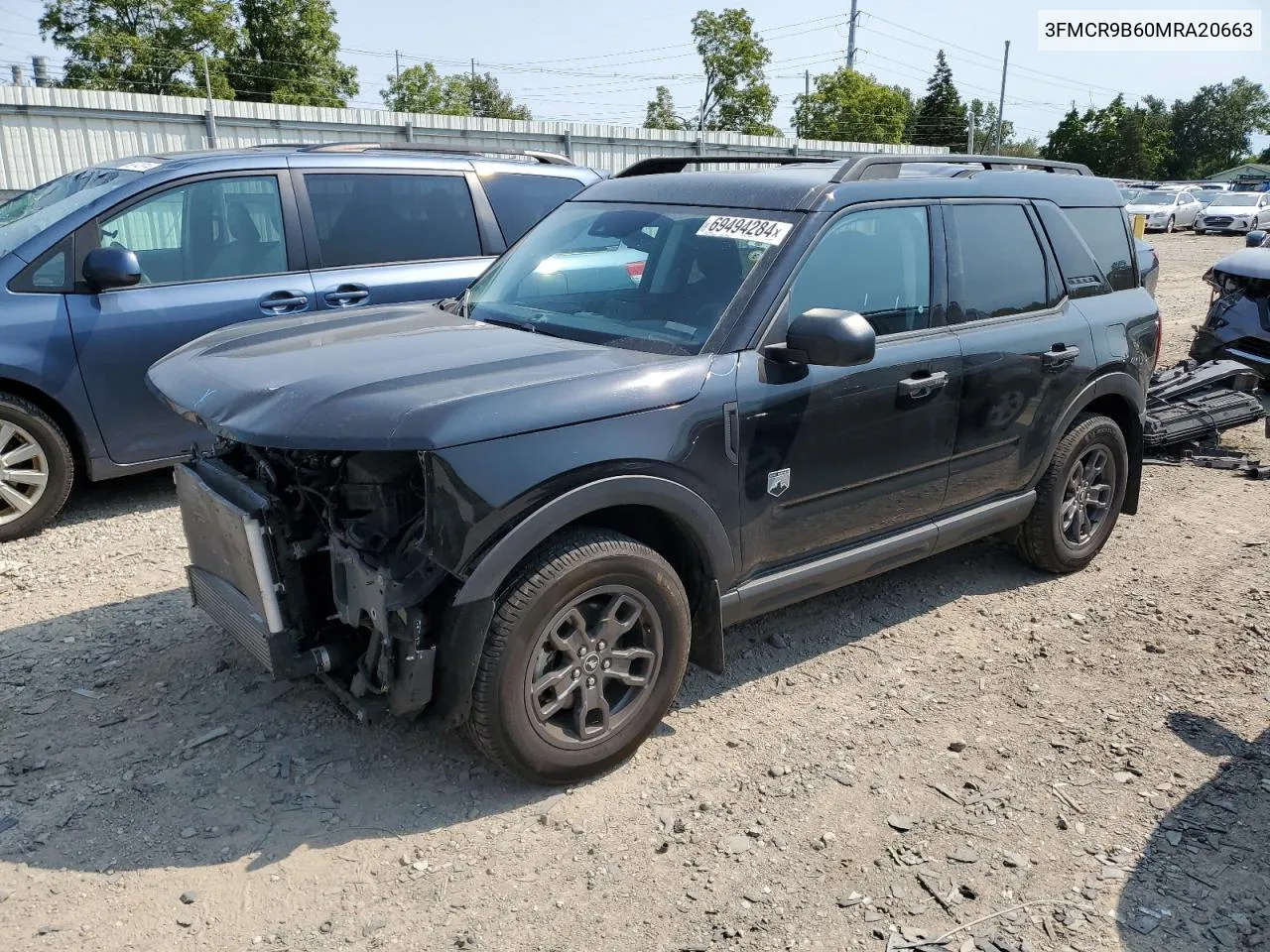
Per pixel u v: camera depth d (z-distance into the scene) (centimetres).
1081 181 502
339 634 324
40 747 342
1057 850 303
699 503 332
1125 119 9044
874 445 384
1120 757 352
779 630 443
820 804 322
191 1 4281
